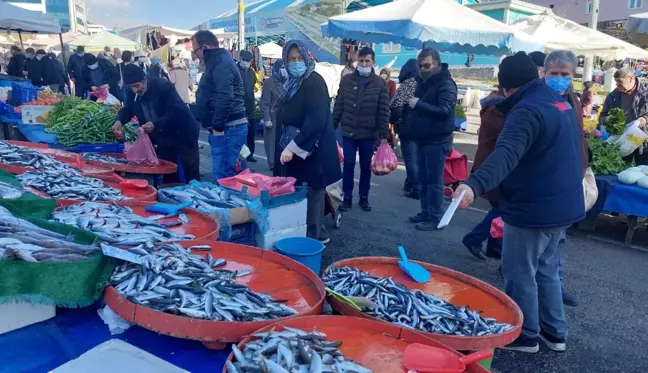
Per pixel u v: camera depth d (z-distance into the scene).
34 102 8.28
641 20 9.31
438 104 5.93
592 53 13.02
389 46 22.12
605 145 6.89
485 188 2.70
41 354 1.96
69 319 2.22
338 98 6.89
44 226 2.68
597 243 6.35
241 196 4.21
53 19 14.42
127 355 1.87
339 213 6.45
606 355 3.71
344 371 1.74
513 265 3.39
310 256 3.22
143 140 5.49
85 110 6.83
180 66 12.50
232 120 5.81
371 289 2.71
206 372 1.90
